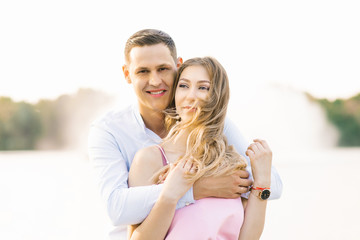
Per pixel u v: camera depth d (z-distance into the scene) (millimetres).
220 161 2164
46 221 6406
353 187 9367
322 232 5637
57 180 10859
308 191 8914
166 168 2162
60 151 25391
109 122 2480
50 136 29047
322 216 6598
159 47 2391
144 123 2566
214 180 2121
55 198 8305
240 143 2648
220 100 2238
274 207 7352
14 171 13016
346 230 5730
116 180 2250
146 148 2230
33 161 16719
